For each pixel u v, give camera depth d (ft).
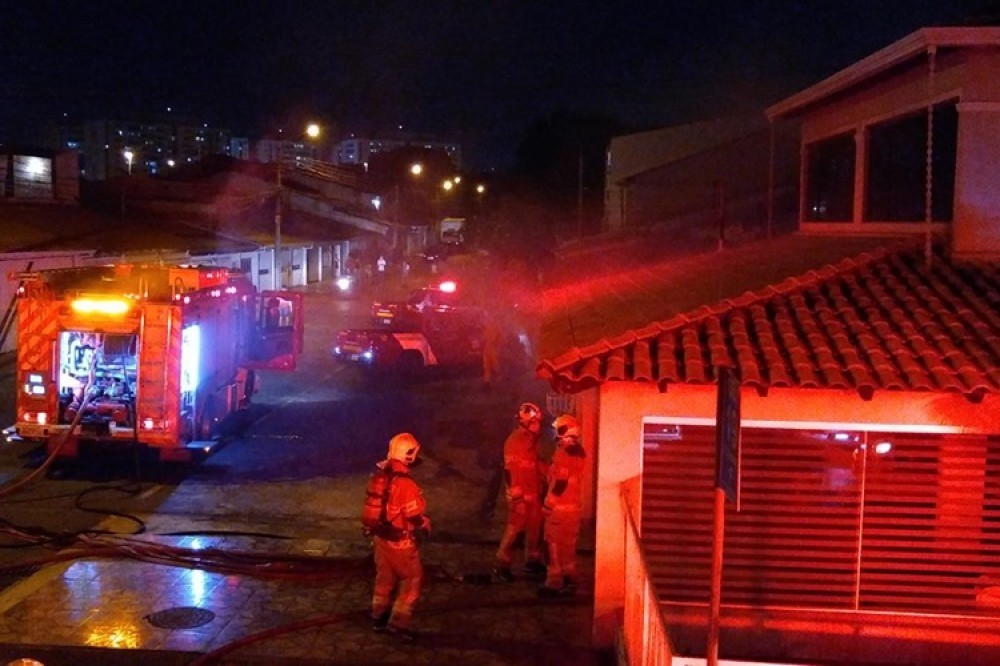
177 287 51.52
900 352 25.77
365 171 300.61
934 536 27.25
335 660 27.40
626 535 26.71
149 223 128.16
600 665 27.50
